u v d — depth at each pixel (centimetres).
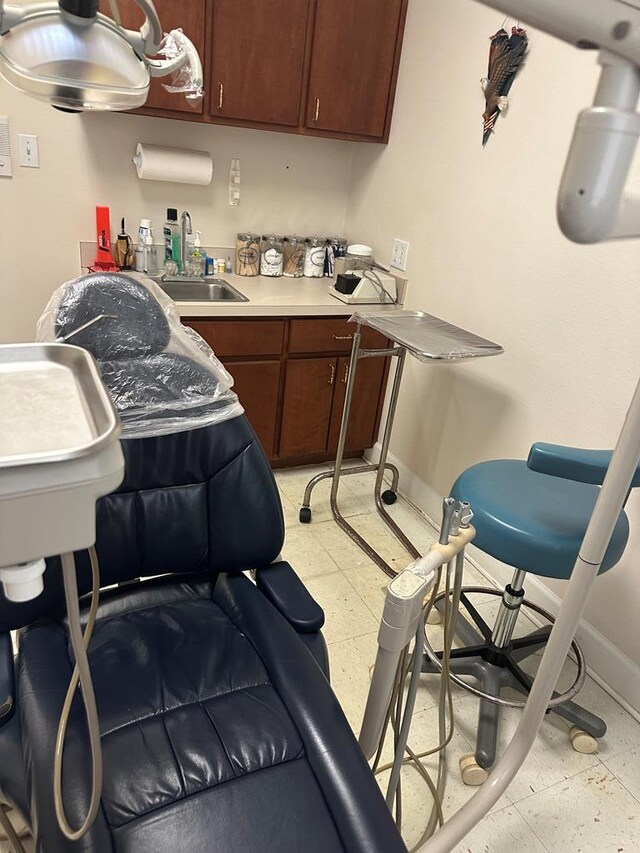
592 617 190
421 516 266
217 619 127
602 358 179
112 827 86
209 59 224
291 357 256
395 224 267
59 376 54
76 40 61
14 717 102
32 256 251
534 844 140
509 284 208
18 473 39
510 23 195
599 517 92
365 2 237
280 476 284
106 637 118
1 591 107
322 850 87
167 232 260
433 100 235
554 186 188
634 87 41
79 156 243
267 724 103
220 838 86
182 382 125
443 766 137
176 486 128
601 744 167
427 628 199
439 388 251
